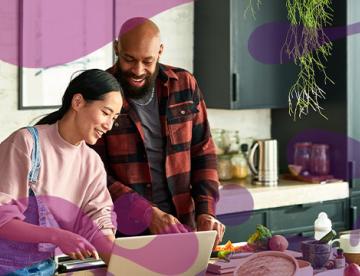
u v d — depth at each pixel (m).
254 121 5.71
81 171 2.77
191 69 5.32
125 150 3.48
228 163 5.32
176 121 3.54
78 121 2.68
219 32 5.12
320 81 5.45
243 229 4.86
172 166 3.54
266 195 4.93
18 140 2.60
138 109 3.47
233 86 5.09
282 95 5.34
